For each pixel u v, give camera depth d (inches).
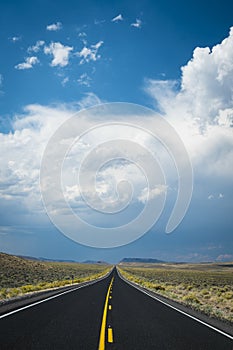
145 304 941.2
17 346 399.2
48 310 737.0
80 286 1772.9
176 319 671.1
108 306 866.1
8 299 904.9
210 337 497.7
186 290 1903.3
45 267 4111.7
